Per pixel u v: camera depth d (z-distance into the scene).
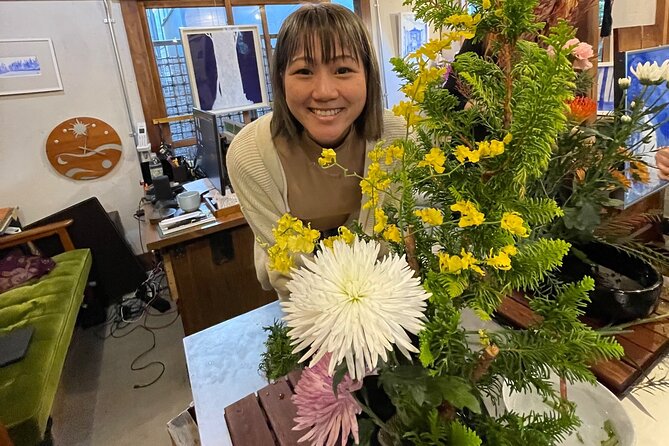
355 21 0.75
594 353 0.44
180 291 2.11
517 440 0.44
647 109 0.75
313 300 0.38
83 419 1.90
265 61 3.32
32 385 1.44
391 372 0.42
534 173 0.40
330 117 0.74
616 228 0.82
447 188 0.46
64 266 2.28
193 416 1.01
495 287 0.45
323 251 0.42
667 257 0.83
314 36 0.69
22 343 1.61
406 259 0.47
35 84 2.65
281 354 0.80
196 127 2.79
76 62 2.73
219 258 2.15
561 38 0.36
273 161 0.98
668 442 0.63
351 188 0.99
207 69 3.10
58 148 2.79
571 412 0.50
